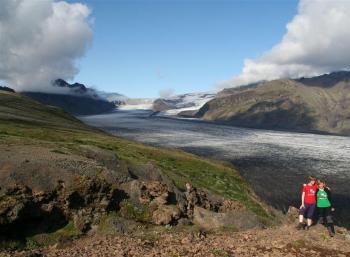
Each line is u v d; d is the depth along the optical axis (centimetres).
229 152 17575
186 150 17625
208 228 2719
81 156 3247
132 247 2048
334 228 2422
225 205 3522
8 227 2138
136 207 2683
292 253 1902
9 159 2608
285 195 9525
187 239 2228
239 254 1891
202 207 3156
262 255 1872
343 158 17088
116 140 9350
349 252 1923
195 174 6675
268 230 2455
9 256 1867
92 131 13512
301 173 12619
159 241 2219
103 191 2611
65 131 9688
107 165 3491
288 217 3012
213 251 1905
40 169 2570
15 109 13025
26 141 4112
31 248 2105
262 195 9300
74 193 2488
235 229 2745
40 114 14138
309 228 2356
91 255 1898
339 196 9619
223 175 7238
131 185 2839
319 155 18175
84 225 2388
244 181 7400
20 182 2398
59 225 2356
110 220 2470
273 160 15462
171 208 2723
